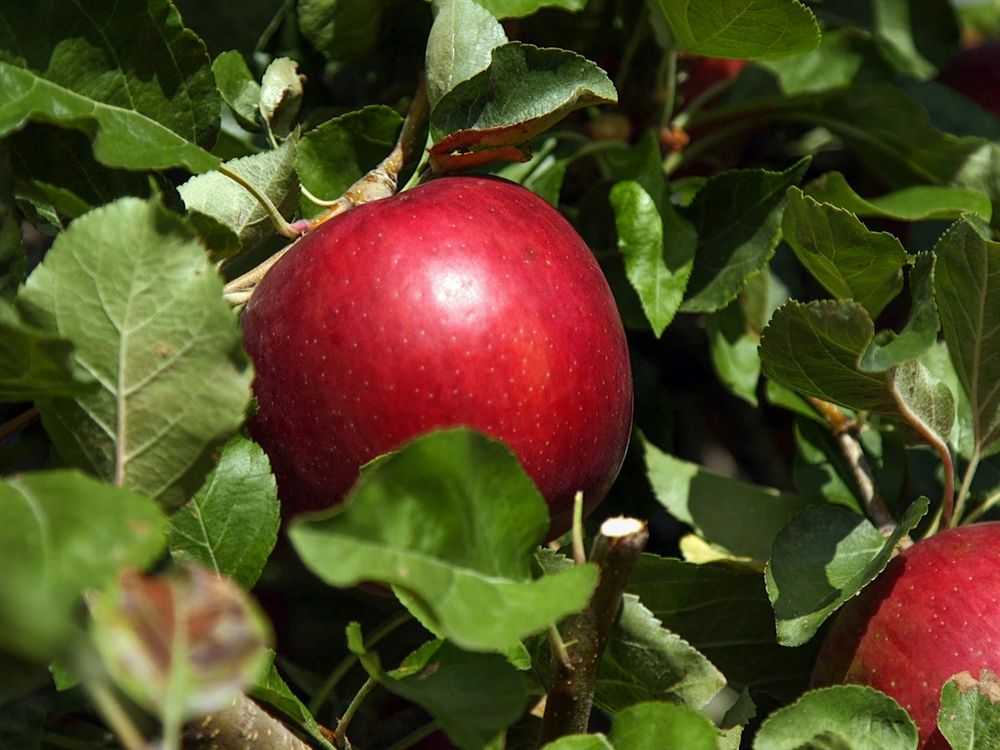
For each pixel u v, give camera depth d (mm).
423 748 511
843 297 520
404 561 395
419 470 395
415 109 517
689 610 512
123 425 423
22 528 385
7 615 365
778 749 448
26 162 462
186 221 430
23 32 454
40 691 439
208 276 419
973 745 458
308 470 464
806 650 513
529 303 460
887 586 486
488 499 408
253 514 466
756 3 524
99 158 449
